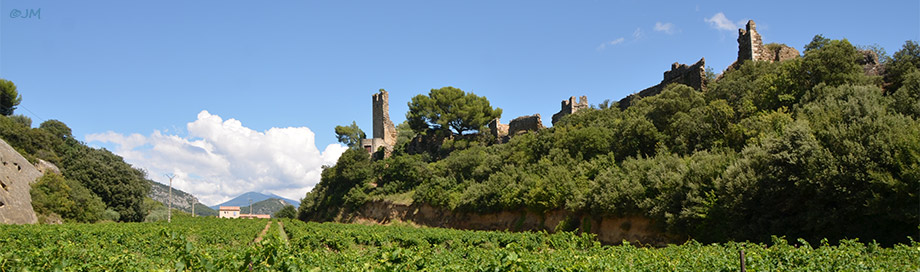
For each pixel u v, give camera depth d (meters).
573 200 36.19
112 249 22.44
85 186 62.00
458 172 59.31
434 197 55.72
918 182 19.44
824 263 14.22
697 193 27.41
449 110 78.25
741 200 24.83
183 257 10.25
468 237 32.62
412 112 80.69
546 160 46.38
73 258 15.80
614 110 51.97
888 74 35.25
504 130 73.50
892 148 21.23
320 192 82.44
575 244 26.03
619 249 22.20
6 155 50.06
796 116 30.64
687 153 36.22
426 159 71.75
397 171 68.12
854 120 24.41
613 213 32.47
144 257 21.38
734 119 35.56
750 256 14.73
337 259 19.20
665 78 52.66
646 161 34.00
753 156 26.03
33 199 50.62
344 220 69.81
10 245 24.23
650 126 40.06
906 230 20.42
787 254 15.59
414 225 56.94
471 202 48.50
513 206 43.34
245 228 45.16
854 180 21.64
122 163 70.12
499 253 16.92
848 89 29.30
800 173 23.47
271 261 9.77
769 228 24.28
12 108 75.44
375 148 85.62
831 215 22.02
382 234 35.31
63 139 72.25
